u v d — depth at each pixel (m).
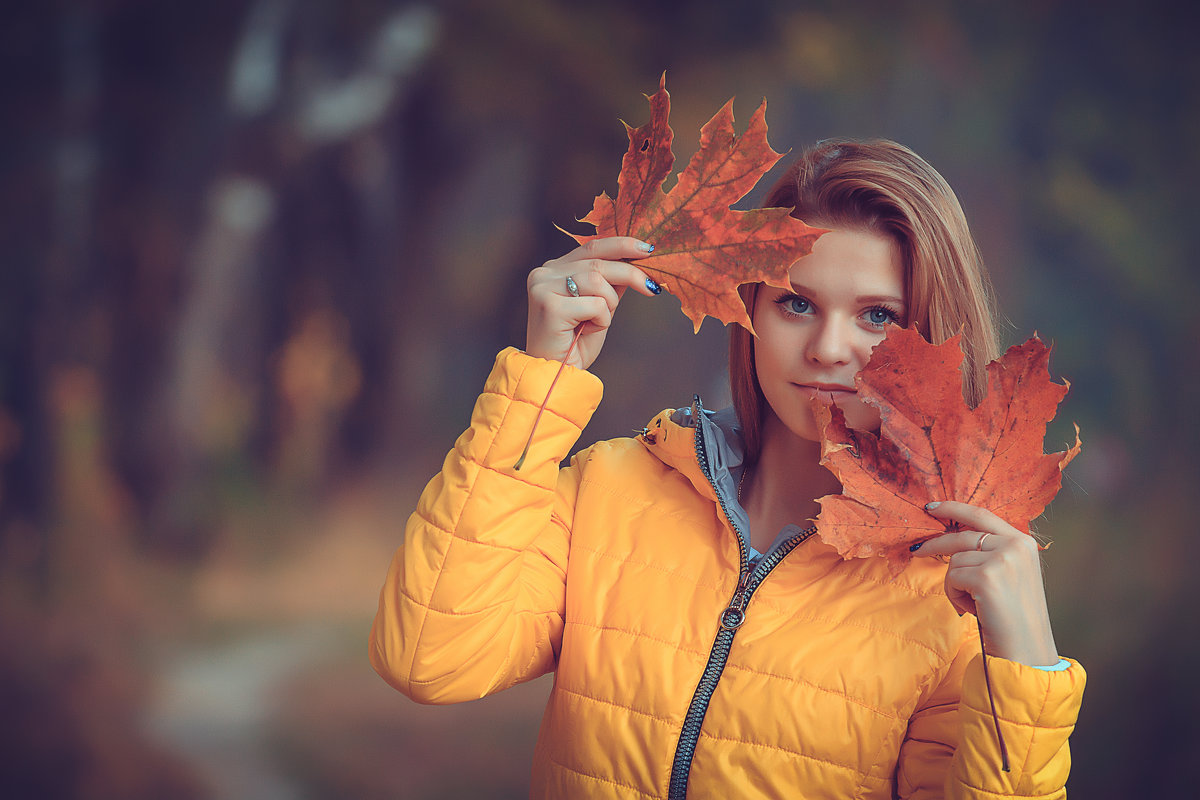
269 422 10.09
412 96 10.70
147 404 9.56
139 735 5.38
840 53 11.28
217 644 7.01
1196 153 10.91
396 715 5.54
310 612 7.84
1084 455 9.98
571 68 11.02
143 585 8.30
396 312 10.80
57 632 7.20
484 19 10.69
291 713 5.60
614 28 11.10
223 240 9.98
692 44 11.20
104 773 4.95
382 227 10.72
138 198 9.80
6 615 7.49
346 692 5.92
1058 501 9.10
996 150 11.20
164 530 9.14
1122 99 11.09
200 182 9.95
